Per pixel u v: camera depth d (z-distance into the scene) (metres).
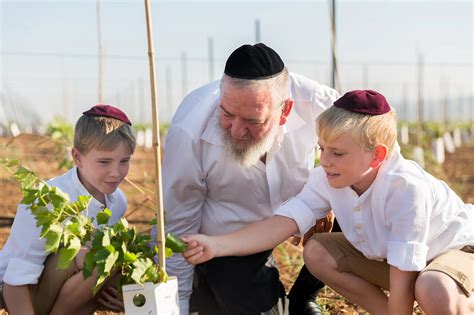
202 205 3.39
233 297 3.15
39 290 3.04
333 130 2.76
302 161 3.29
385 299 3.09
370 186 2.90
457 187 9.12
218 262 3.20
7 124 15.81
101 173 2.99
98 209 3.09
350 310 3.76
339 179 2.85
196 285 3.37
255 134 2.90
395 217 2.81
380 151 2.82
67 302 3.01
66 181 3.10
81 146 2.98
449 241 2.93
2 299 3.11
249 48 2.90
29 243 2.92
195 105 3.22
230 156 2.99
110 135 2.96
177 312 2.57
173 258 3.18
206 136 3.12
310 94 3.27
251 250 2.99
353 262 3.10
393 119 2.88
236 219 3.32
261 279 3.18
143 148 18.50
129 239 2.57
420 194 2.78
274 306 3.17
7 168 2.57
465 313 2.73
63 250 2.48
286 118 3.10
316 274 3.16
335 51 4.52
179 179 3.17
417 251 2.76
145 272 2.49
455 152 17.94
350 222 3.02
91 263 2.51
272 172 3.22
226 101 2.84
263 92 2.82
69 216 2.60
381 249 2.95
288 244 5.05
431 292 2.70
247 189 3.26
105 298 3.13
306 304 3.47
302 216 3.09
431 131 18.52
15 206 7.39
